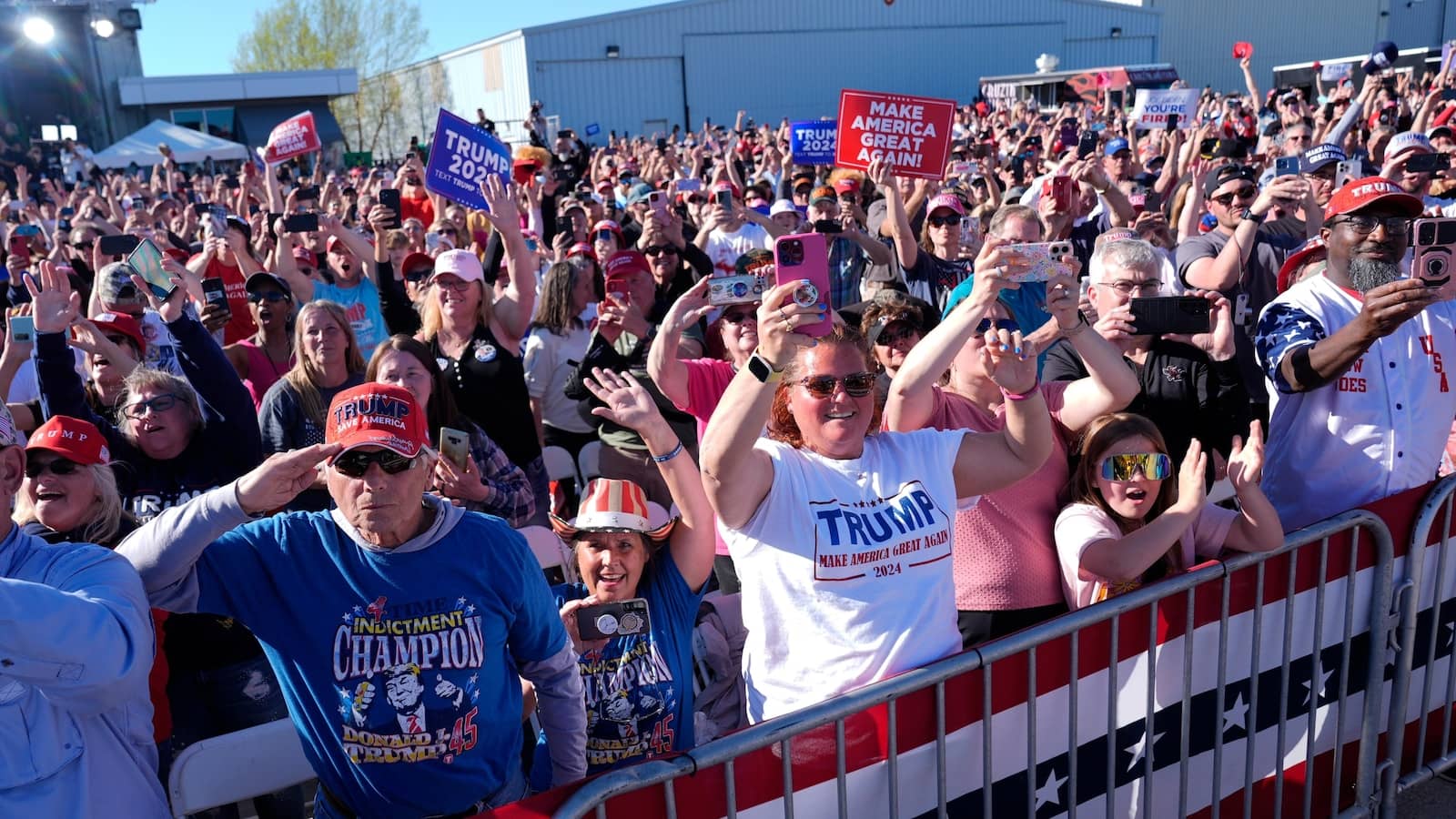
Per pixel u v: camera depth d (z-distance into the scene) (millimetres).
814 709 2303
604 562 2850
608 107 40781
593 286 5996
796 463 2525
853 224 8453
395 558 2246
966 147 16047
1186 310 3262
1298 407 3420
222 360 3910
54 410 3662
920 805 2523
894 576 2484
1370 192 3166
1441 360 3336
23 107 38062
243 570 2246
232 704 3172
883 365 3705
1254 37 43562
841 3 41562
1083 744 2768
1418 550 3273
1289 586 3096
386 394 2234
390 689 2211
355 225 12422
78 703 1979
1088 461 3012
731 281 3420
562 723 2561
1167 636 2885
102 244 5863
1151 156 13617
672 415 4695
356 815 2307
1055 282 2709
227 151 27344
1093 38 44219
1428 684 3473
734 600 3537
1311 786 3303
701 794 2207
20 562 2074
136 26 39000
